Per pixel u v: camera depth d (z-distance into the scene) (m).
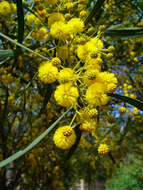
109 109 0.16
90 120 0.09
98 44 0.10
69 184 0.36
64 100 0.08
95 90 0.08
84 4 0.13
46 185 0.27
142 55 0.22
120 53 0.20
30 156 0.18
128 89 0.19
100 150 0.09
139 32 0.13
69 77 0.08
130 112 0.17
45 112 0.15
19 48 0.11
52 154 0.21
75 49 0.11
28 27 0.14
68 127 0.08
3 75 0.16
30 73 0.15
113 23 0.20
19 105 0.18
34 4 0.12
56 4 0.11
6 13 0.12
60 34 0.09
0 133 0.21
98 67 0.09
